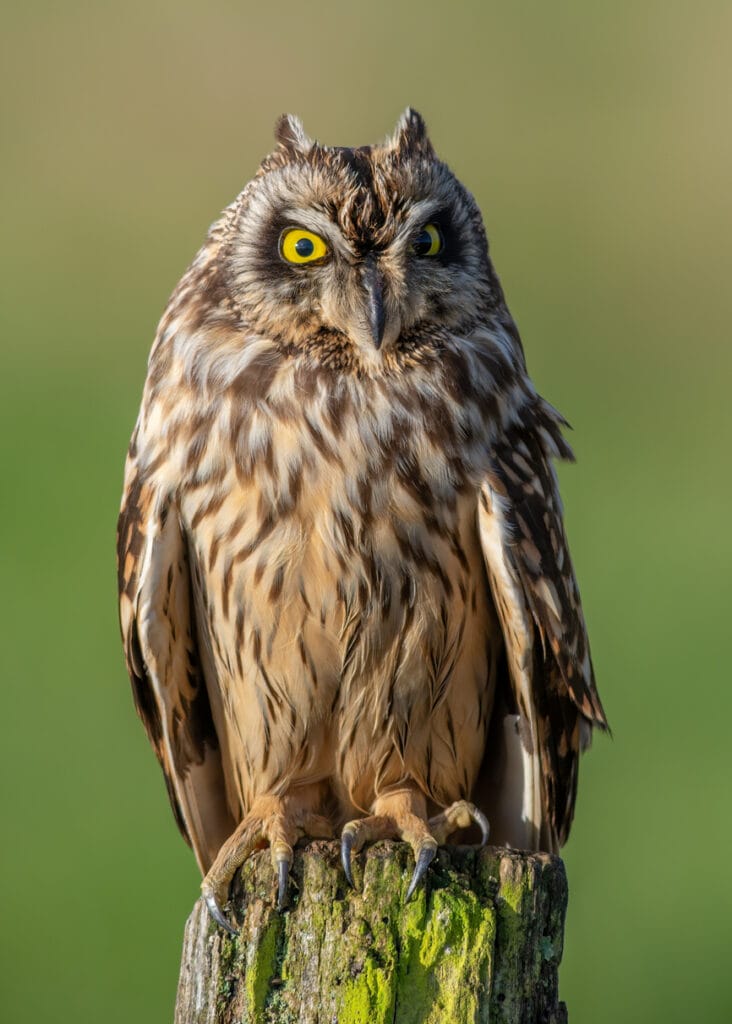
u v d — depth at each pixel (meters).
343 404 10.95
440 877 9.51
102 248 31.86
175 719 11.53
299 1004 9.45
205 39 37.91
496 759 11.65
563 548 11.37
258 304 11.20
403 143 11.48
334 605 10.98
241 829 10.80
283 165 11.45
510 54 39.75
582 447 25.73
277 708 11.31
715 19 41.69
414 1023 9.28
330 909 9.55
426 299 11.14
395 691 11.18
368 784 11.54
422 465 10.90
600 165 35.69
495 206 34.38
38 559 22.30
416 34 39.72
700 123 37.12
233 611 11.09
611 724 20.02
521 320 30.73
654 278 31.94
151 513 11.08
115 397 26.28
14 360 27.58
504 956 9.40
